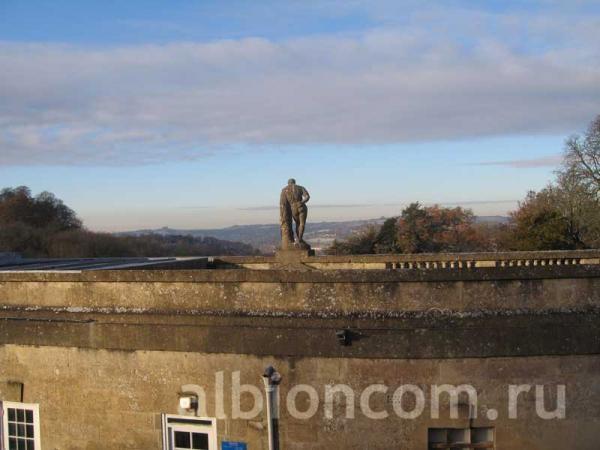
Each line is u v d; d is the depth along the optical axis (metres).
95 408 14.73
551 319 12.69
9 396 15.47
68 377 14.95
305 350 13.17
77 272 14.99
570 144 58.34
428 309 12.96
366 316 13.02
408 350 12.78
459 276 12.79
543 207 61.38
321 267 21.47
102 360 14.64
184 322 13.95
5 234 80.75
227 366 13.74
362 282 13.12
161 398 14.22
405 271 12.90
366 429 13.08
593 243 57.03
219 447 13.88
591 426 12.88
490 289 12.87
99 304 14.84
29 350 15.33
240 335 13.56
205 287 14.03
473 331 12.69
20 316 15.40
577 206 57.75
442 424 12.89
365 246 79.19
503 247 68.69
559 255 20.14
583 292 12.92
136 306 14.52
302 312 13.41
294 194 20.94
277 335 13.34
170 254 108.19
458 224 87.12
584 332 12.71
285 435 13.45
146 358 14.30
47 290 15.36
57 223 103.31
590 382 12.86
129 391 14.45
